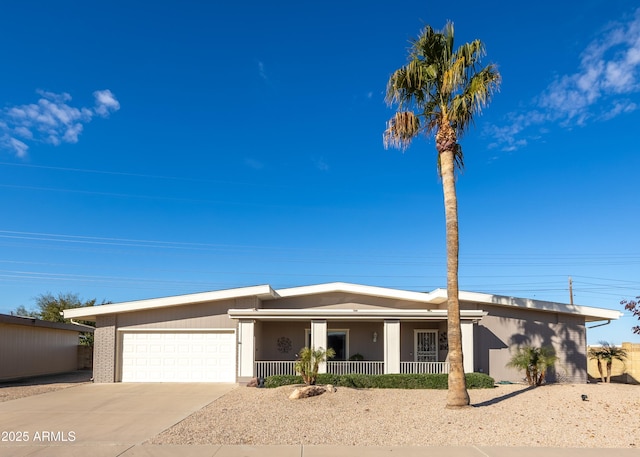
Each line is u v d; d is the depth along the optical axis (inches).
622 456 345.7
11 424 454.6
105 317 855.7
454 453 351.6
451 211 553.6
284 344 892.6
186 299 847.7
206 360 849.5
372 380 727.1
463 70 554.9
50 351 1080.2
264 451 354.3
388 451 355.9
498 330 850.1
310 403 551.5
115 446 368.2
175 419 478.0
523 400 577.0
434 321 876.0
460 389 522.3
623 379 973.8
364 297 906.1
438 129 573.3
